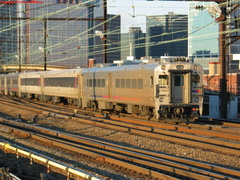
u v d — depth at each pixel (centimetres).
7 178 1369
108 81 3572
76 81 4406
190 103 2822
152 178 1448
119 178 1477
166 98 2798
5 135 2577
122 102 3350
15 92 7281
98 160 1756
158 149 2034
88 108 4322
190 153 1905
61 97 5234
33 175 1558
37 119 3475
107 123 2962
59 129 2889
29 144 2211
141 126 2680
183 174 1442
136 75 3064
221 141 2091
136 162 1670
